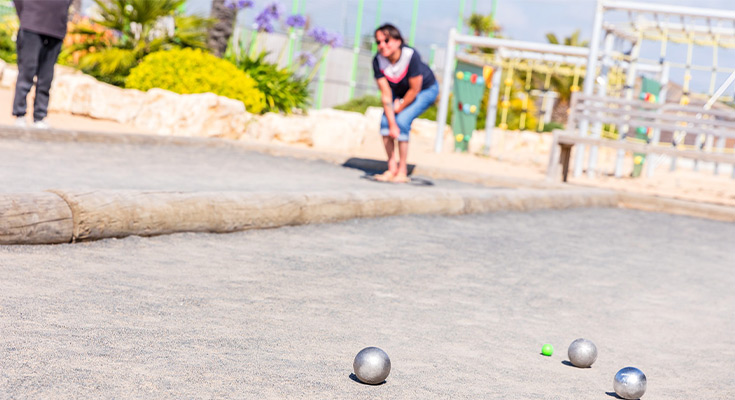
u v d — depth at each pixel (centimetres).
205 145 945
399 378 214
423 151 1373
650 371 260
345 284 343
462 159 1298
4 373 179
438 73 2625
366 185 741
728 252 599
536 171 1249
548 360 259
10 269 292
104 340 217
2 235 327
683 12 1185
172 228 403
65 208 354
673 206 882
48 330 219
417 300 329
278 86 1463
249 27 2359
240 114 1114
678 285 439
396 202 572
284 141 1158
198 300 281
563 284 405
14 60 1762
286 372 207
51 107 1120
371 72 2814
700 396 232
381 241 467
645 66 1588
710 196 1136
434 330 281
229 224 434
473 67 1522
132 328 234
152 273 318
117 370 191
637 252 548
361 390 199
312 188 663
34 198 346
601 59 1399
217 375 196
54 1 801
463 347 261
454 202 626
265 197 464
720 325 349
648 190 1138
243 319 263
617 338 307
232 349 224
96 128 988
